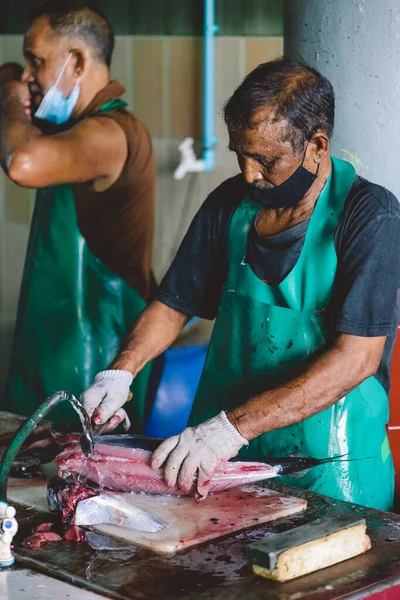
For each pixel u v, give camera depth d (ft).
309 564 6.51
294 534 6.64
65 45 14.39
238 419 7.99
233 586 6.33
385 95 10.62
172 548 6.91
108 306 15.08
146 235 15.25
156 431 16.35
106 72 14.82
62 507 7.49
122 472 7.98
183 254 9.86
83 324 15.05
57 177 13.57
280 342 9.14
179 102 18.95
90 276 15.01
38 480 8.66
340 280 8.69
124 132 14.49
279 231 9.04
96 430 8.61
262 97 7.98
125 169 14.65
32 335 15.39
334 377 8.23
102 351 15.15
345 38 10.69
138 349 9.55
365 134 10.77
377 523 7.48
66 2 14.58
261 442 9.39
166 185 19.17
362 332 8.32
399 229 8.49
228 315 9.53
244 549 6.97
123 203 14.80
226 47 18.76
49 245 15.07
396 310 8.66
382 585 6.36
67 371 15.17
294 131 8.05
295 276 8.93
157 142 19.12
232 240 9.42
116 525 7.34
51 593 6.34
